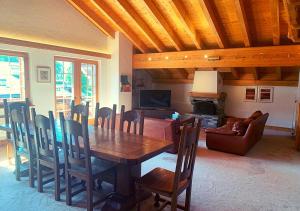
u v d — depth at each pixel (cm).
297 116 582
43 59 601
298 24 328
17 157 341
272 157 489
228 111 858
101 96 771
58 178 289
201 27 617
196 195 315
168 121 475
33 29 568
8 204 280
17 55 551
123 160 222
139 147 258
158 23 628
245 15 513
